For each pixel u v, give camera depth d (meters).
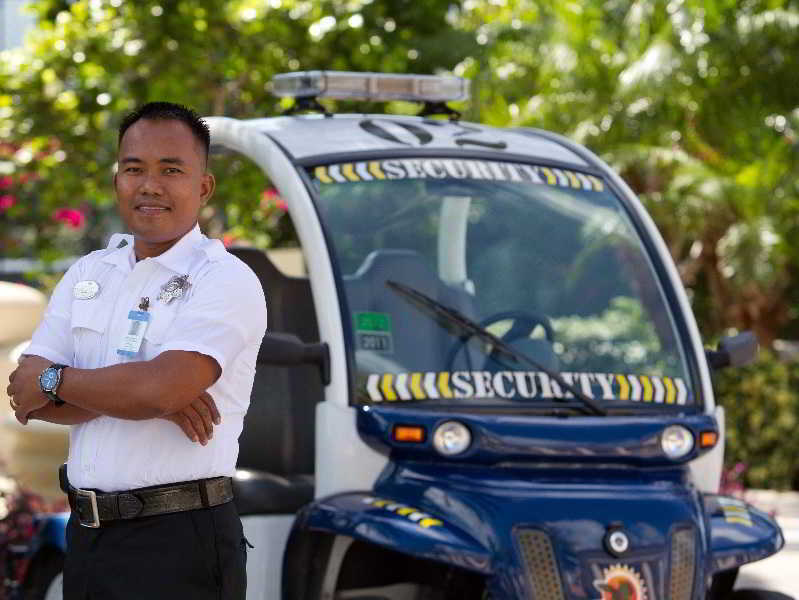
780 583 9.88
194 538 4.54
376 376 6.49
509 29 15.81
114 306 4.61
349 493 6.34
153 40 13.45
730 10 15.26
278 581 6.61
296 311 8.02
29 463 11.25
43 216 14.39
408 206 7.00
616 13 16.00
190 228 4.66
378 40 14.07
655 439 6.38
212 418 4.50
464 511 6.05
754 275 14.82
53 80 14.00
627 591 5.92
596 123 15.38
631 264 7.20
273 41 13.56
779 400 14.17
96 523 4.54
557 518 6.00
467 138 7.56
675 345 7.02
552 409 6.55
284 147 7.14
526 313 6.90
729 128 15.42
